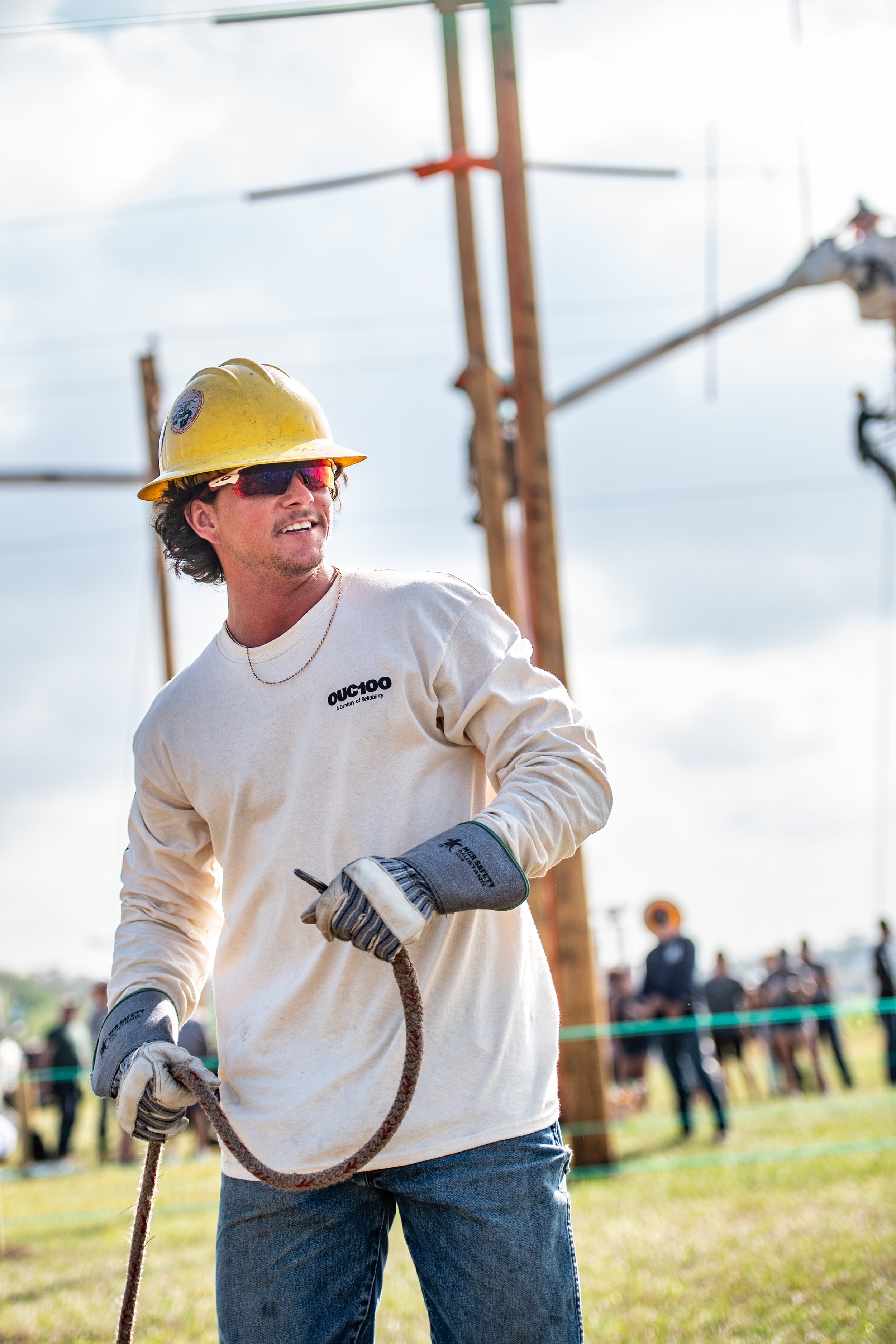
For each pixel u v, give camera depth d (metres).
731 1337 8.58
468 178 19.69
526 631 18.97
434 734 4.64
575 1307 4.48
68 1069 26.02
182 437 4.96
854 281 19.39
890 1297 9.05
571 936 17.20
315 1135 4.50
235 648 4.82
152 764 4.99
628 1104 26.42
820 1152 16.28
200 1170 20.62
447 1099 4.41
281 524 4.74
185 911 5.21
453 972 4.49
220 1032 4.85
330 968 4.55
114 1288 11.45
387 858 4.17
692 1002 19.95
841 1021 30.95
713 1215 12.66
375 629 4.65
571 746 4.55
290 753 4.65
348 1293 4.65
